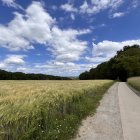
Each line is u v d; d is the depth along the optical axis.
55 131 6.29
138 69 96.62
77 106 10.04
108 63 112.12
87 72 125.69
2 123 4.46
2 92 8.00
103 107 12.68
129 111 11.34
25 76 93.06
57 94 8.58
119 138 6.54
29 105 5.46
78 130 7.38
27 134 5.11
